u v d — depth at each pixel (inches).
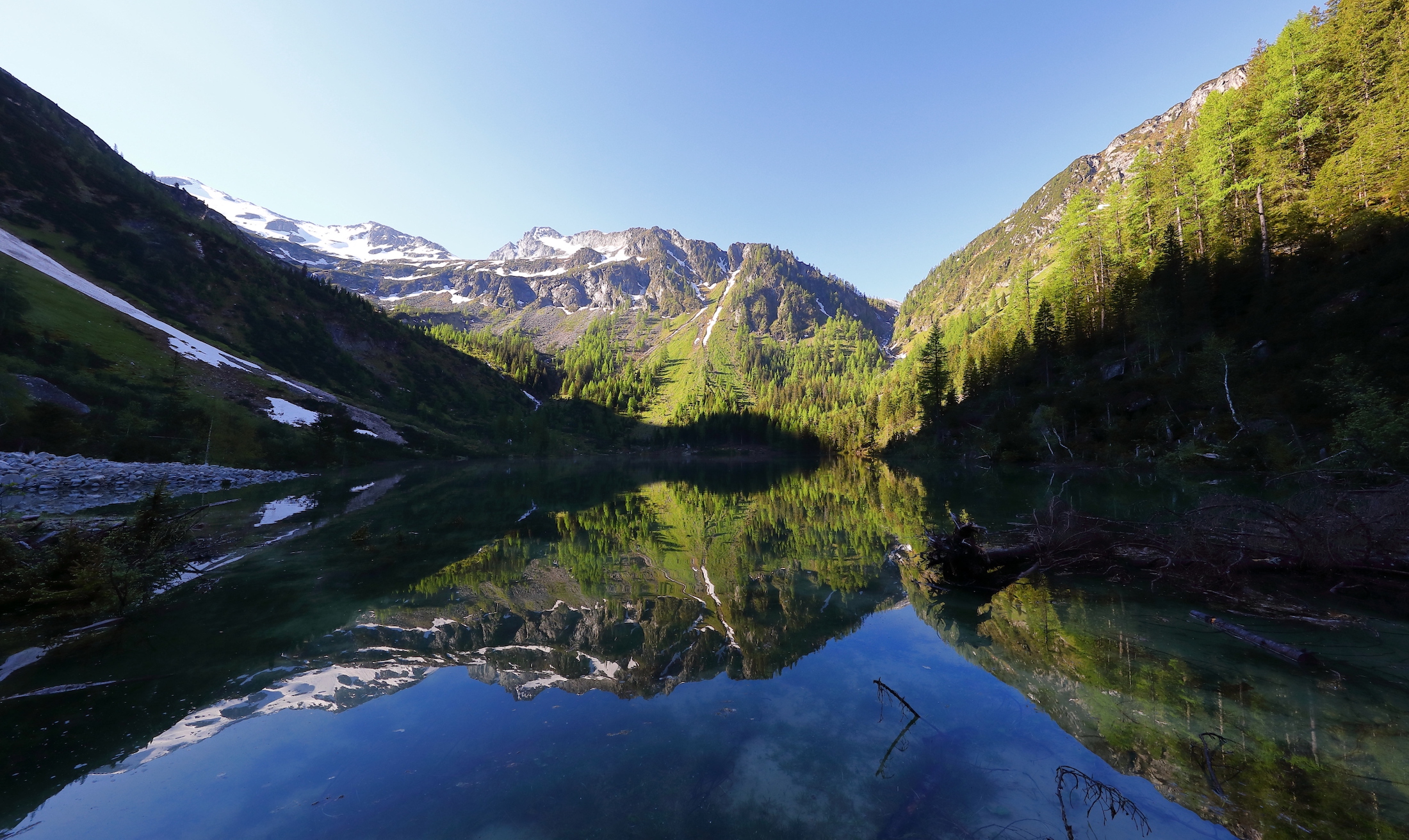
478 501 954.1
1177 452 1169.4
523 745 168.2
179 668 229.1
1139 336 1782.7
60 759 158.9
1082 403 1663.4
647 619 304.8
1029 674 215.5
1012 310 3353.8
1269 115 1726.1
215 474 1237.7
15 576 299.7
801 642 264.4
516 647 259.3
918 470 1748.3
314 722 183.3
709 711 191.0
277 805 138.1
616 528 665.0
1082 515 442.6
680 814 134.6
